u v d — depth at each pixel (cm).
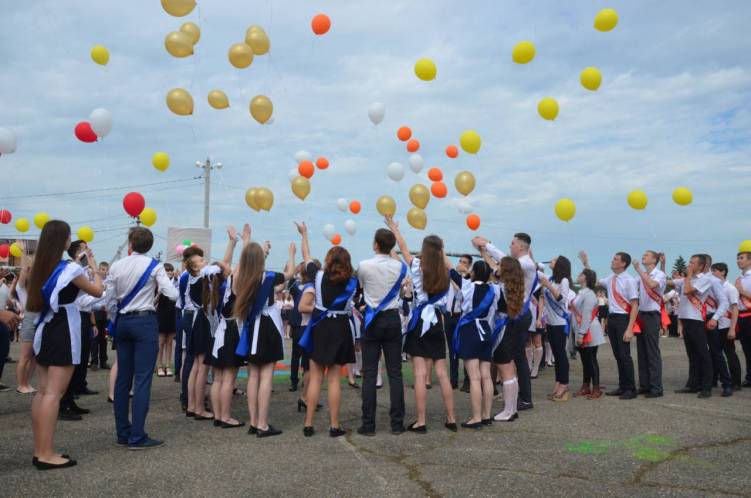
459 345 503
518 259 577
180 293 594
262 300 470
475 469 364
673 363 995
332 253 474
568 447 421
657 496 314
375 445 430
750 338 720
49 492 320
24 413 556
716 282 657
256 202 639
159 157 694
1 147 635
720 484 335
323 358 460
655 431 474
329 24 715
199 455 400
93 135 637
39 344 373
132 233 446
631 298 637
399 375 476
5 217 781
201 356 536
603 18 650
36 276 376
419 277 489
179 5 609
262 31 677
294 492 319
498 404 623
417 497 312
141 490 323
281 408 598
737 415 540
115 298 436
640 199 666
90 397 655
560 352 629
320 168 812
